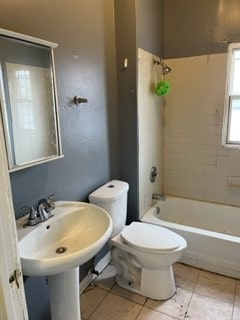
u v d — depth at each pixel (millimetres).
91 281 1976
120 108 2199
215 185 2633
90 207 1472
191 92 2547
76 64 1621
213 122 2508
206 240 2041
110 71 2043
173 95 2639
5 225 530
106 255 2176
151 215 2426
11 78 1139
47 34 1366
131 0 1928
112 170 2199
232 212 2549
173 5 2438
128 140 2227
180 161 2764
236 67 2361
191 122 2613
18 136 1190
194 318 1623
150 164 2520
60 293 1317
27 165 1227
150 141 2463
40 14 1309
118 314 1674
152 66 2338
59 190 1569
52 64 1317
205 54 2402
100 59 1886
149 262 1707
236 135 2486
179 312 1673
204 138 2586
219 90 2416
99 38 1854
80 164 1753
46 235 1262
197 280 1975
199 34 2389
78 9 1604
